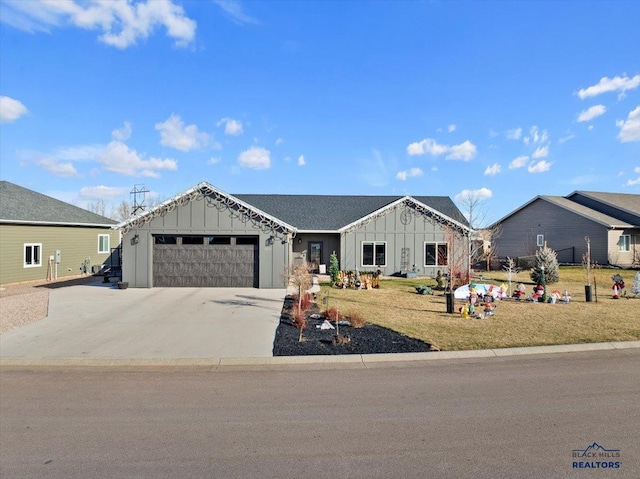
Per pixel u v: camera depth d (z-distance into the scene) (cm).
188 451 416
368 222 2381
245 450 418
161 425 478
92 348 820
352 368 696
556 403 532
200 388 604
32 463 394
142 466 388
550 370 671
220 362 733
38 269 2178
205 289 1764
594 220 2780
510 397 555
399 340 858
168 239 1827
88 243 2592
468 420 483
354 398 557
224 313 1202
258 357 754
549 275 1941
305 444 429
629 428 459
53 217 2317
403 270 2381
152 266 1814
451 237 1770
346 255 2377
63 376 665
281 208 2697
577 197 3234
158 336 917
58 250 2317
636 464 385
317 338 887
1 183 2466
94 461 397
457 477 365
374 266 2380
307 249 2539
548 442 428
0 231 1964
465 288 1519
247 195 2900
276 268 1808
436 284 1966
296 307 1157
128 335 928
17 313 1205
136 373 679
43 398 568
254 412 513
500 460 393
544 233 3170
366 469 379
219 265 1830
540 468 378
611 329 948
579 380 622
